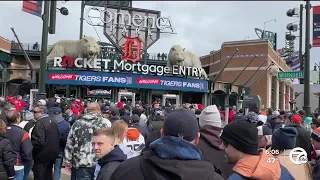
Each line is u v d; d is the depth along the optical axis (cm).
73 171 612
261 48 4547
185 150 220
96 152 399
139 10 3369
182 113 246
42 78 1165
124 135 442
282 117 951
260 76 4112
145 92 2881
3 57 3878
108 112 845
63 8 1445
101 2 3497
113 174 232
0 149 507
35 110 736
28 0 1064
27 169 683
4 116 616
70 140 600
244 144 272
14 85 2825
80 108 1535
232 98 3281
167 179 212
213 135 387
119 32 3312
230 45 4875
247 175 264
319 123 736
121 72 2661
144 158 226
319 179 359
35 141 661
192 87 2864
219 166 366
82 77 2580
